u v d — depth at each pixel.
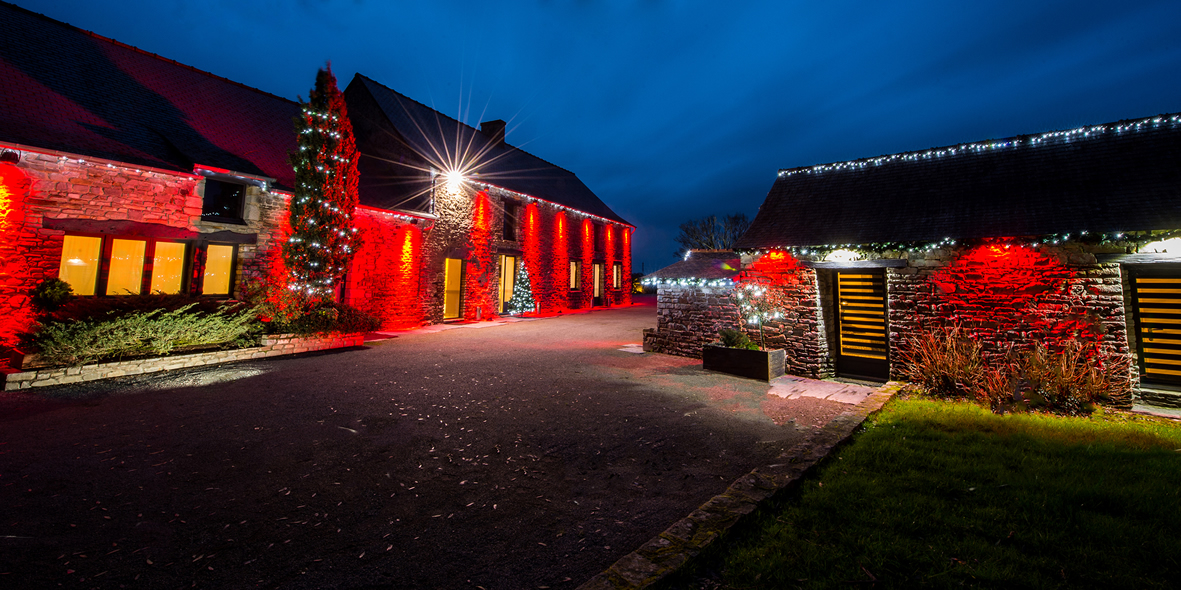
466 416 5.65
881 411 5.70
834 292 8.32
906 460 4.02
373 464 4.20
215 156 10.10
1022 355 6.34
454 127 18.92
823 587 2.37
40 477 3.80
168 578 2.57
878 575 2.46
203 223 9.50
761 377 7.67
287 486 3.74
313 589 2.49
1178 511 3.05
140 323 7.62
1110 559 2.58
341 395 6.48
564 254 20.69
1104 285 6.00
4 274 7.38
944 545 2.73
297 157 10.39
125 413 5.53
